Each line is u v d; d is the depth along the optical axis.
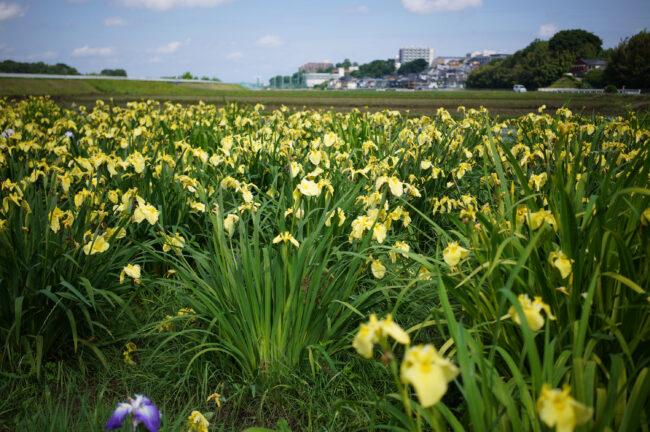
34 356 2.62
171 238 2.93
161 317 3.08
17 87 49.78
